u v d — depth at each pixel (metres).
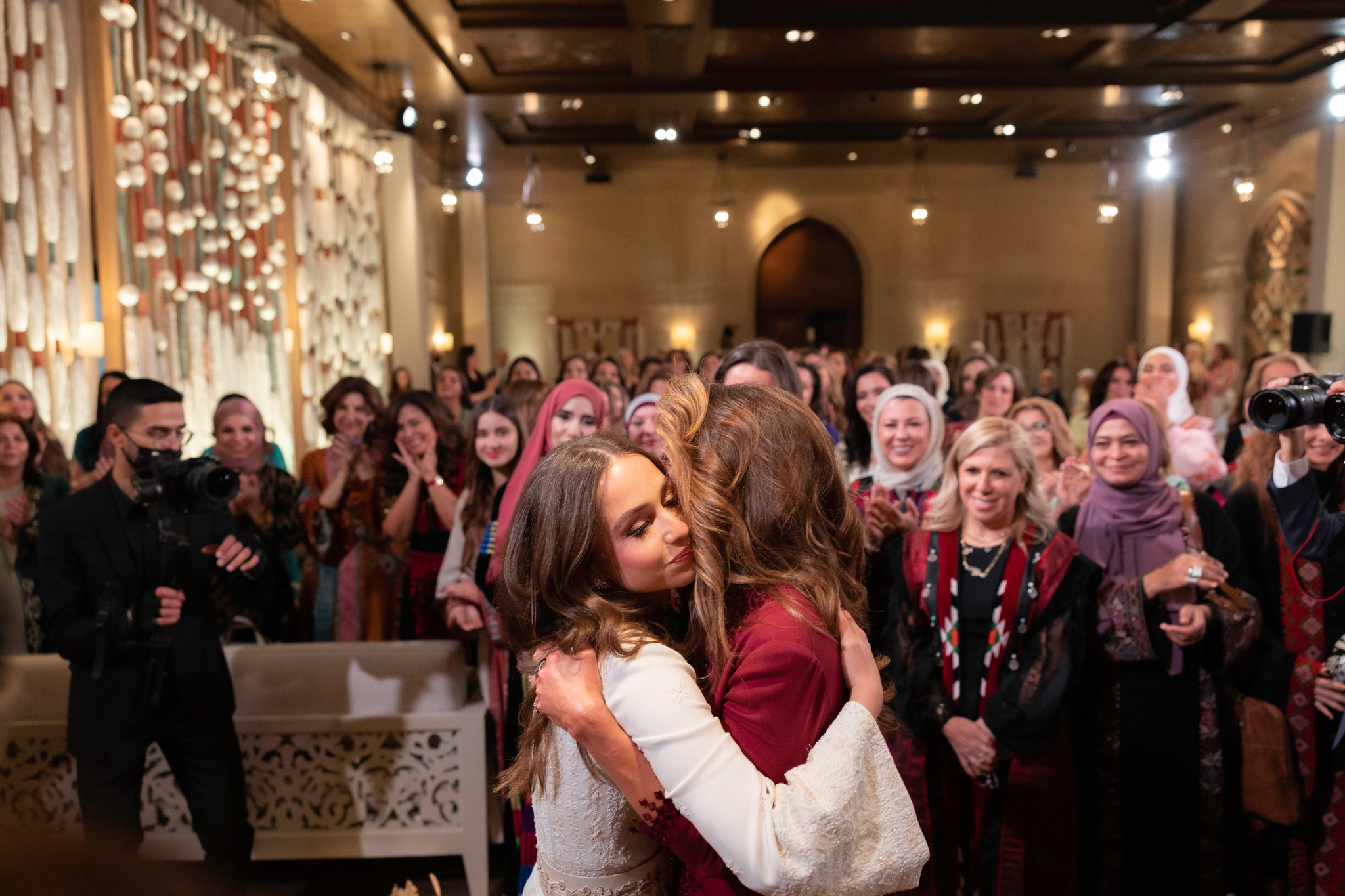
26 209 4.66
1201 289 14.52
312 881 2.91
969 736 2.15
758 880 0.95
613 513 1.09
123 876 0.37
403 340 11.47
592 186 15.93
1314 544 2.37
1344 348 9.71
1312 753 2.30
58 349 4.93
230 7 7.20
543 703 1.07
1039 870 2.13
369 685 2.71
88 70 5.37
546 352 16.08
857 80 10.76
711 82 10.80
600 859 1.13
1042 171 15.74
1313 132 11.97
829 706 1.08
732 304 16.06
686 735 0.99
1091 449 2.57
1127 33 9.06
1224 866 2.26
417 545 3.42
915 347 12.65
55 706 2.62
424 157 13.79
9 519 3.32
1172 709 2.26
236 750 2.43
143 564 2.25
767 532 1.14
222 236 6.96
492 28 8.74
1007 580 2.21
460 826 2.71
